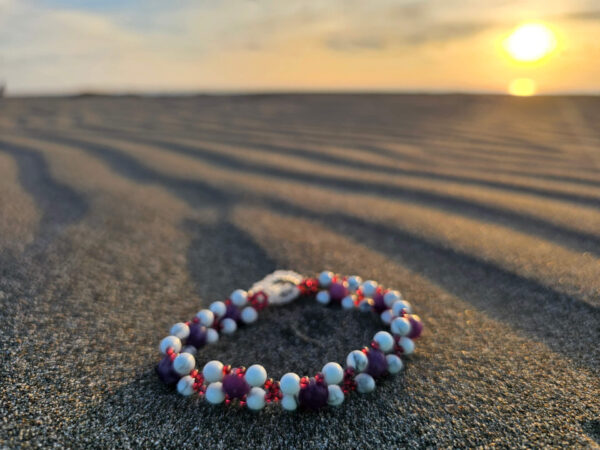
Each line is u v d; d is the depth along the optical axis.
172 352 0.10
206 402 0.09
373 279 0.14
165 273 0.14
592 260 0.14
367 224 0.18
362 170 0.26
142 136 0.35
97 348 0.10
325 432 0.09
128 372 0.10
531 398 0.09
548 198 0.20
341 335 0.12
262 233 0.18
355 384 0.10
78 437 0.08
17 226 0.17
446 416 0.09
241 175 0.25
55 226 0.17
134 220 0.19
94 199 0.21
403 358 0.11
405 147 0.32
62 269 0.14
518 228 0.17
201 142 0.33
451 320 0.12
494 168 0.26
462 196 0.21
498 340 0.11
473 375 0.10
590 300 0.12
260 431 0.09
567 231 0.17
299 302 0.13
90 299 0.12
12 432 0.08
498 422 0.09
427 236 0.17
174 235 0.17
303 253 0.16
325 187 0.23
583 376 0.10
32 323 0.11
